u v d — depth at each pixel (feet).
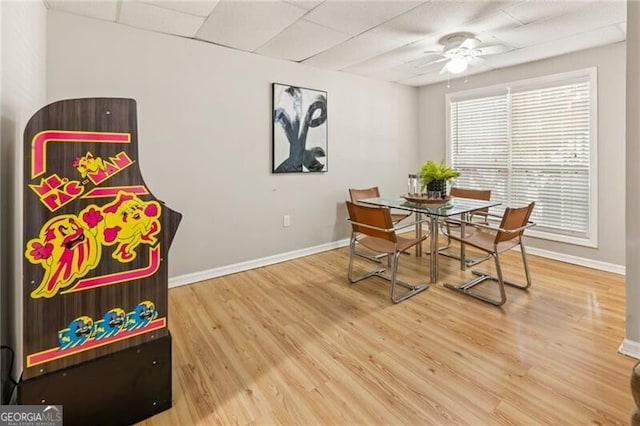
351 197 13.99
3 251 4.98
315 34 10.11
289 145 12.92
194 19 9.06
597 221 11.93
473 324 8.20
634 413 3.37
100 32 9.04
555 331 7.80
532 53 12.08
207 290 10.41
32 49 6.86
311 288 10.54
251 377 6.30
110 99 4.76
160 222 5.22
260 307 9.23
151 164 10.05
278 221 12.96
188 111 10.58
